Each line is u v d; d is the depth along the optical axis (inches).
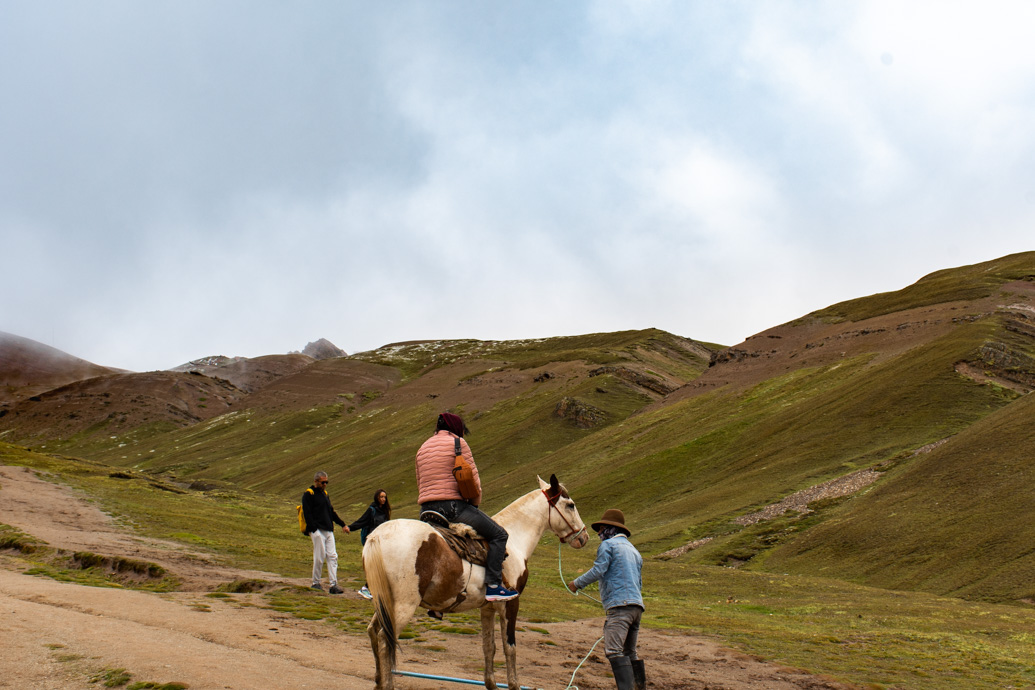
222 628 408.2
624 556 324.8
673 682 402.0
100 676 287.3
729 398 4069.9
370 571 276.2
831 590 1152.8
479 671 374.9
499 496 3580.2
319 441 6904.5
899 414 2677.2
